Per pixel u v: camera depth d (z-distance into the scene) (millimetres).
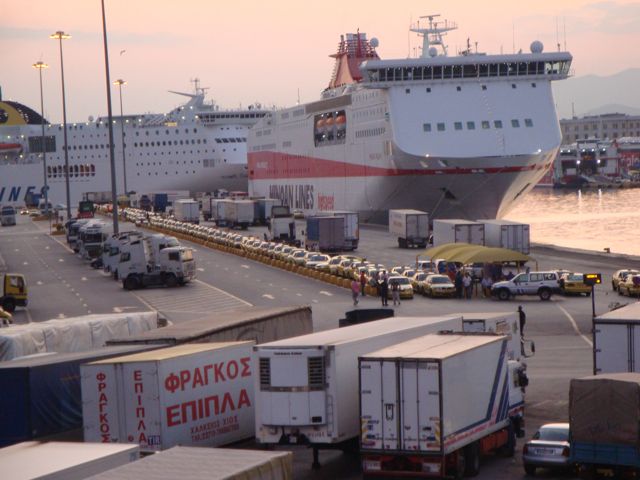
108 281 133625
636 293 103250
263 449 45875
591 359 71188
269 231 197000
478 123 177250
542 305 99625
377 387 40562
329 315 95062
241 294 114312
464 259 108688
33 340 58781
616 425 40531
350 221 155625
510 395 48844
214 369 46094
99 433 43781
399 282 107562
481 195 179375
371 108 194750
